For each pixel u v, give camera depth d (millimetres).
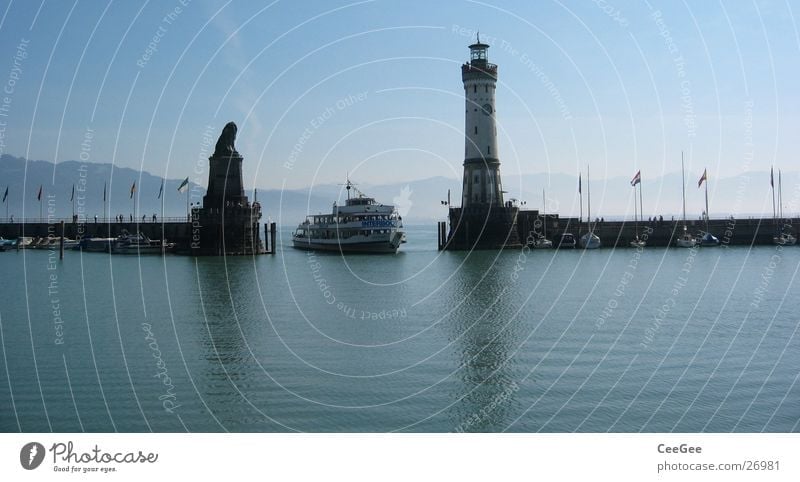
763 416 42844
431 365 55438
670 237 188375
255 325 72625
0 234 198375
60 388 49281
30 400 46688
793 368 53094
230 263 147875
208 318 77062
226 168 164750
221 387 49469
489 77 178125
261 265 143375
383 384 50125
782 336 64375
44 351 60094
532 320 74312
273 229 168500
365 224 173000
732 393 47250
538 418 43000
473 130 180125
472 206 179375
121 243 178250
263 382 50781
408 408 45031
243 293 99000
